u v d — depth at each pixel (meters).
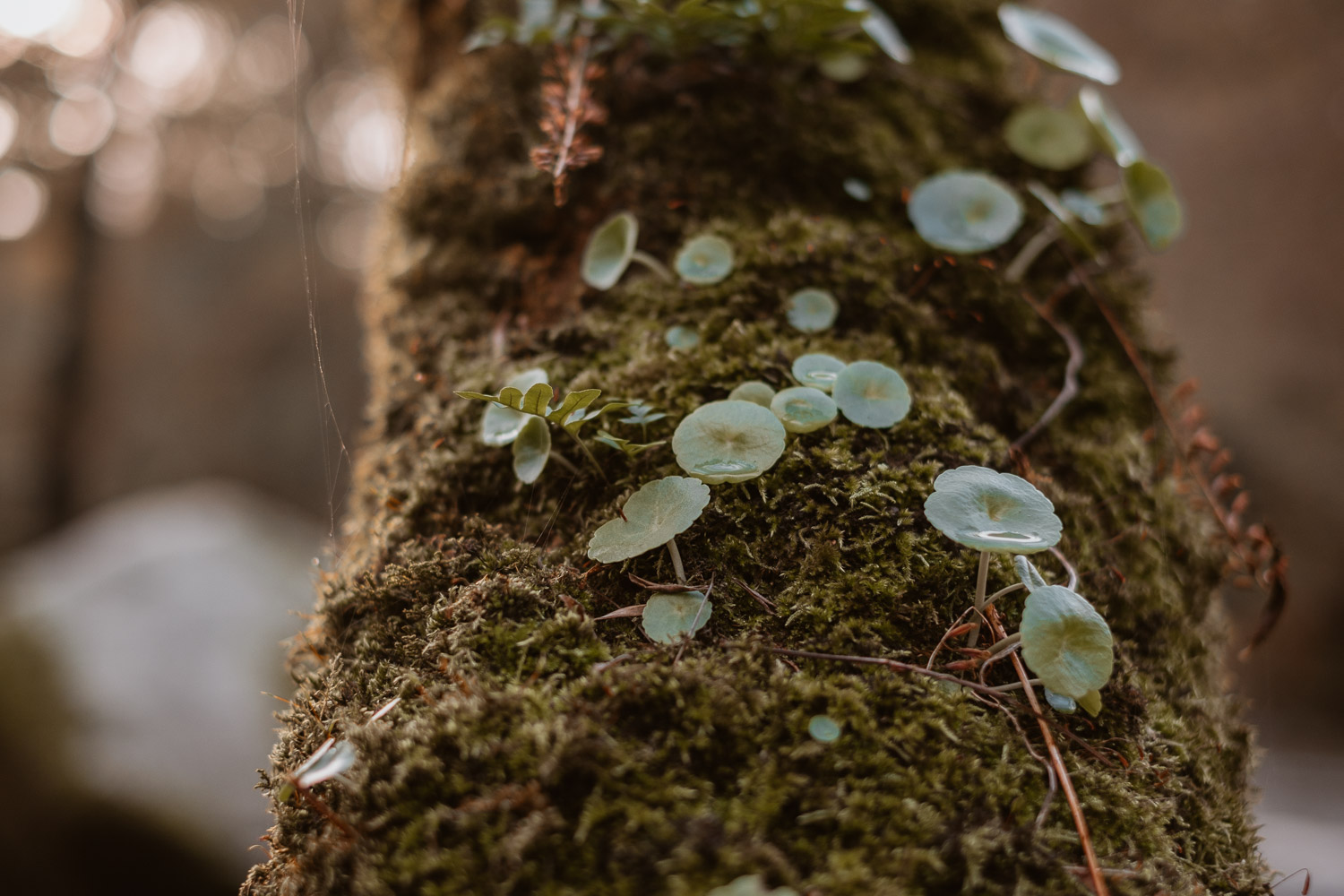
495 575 0.44
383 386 0.54
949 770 0.41
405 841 0.39
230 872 0.96
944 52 0.59
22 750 0.98
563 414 0.44
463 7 0.61
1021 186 0.56
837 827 0.39
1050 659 0.41
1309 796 1.44
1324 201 2.13
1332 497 2.01
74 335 2.66
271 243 3.54
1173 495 0.51
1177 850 0.42
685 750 0.40
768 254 0.50
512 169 0.54
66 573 1.33
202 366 3.35
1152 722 0.45
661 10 0.52
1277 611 0.50
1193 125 2.29
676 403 0.47
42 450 2.64
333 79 3.02
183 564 1.34
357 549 0.49
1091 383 0.52
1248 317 2.20
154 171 3.12
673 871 0.38
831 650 0.42
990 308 0.52
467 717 0.41
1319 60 2.12
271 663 1.22
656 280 0.51
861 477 0.45
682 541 0.44
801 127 0.54
